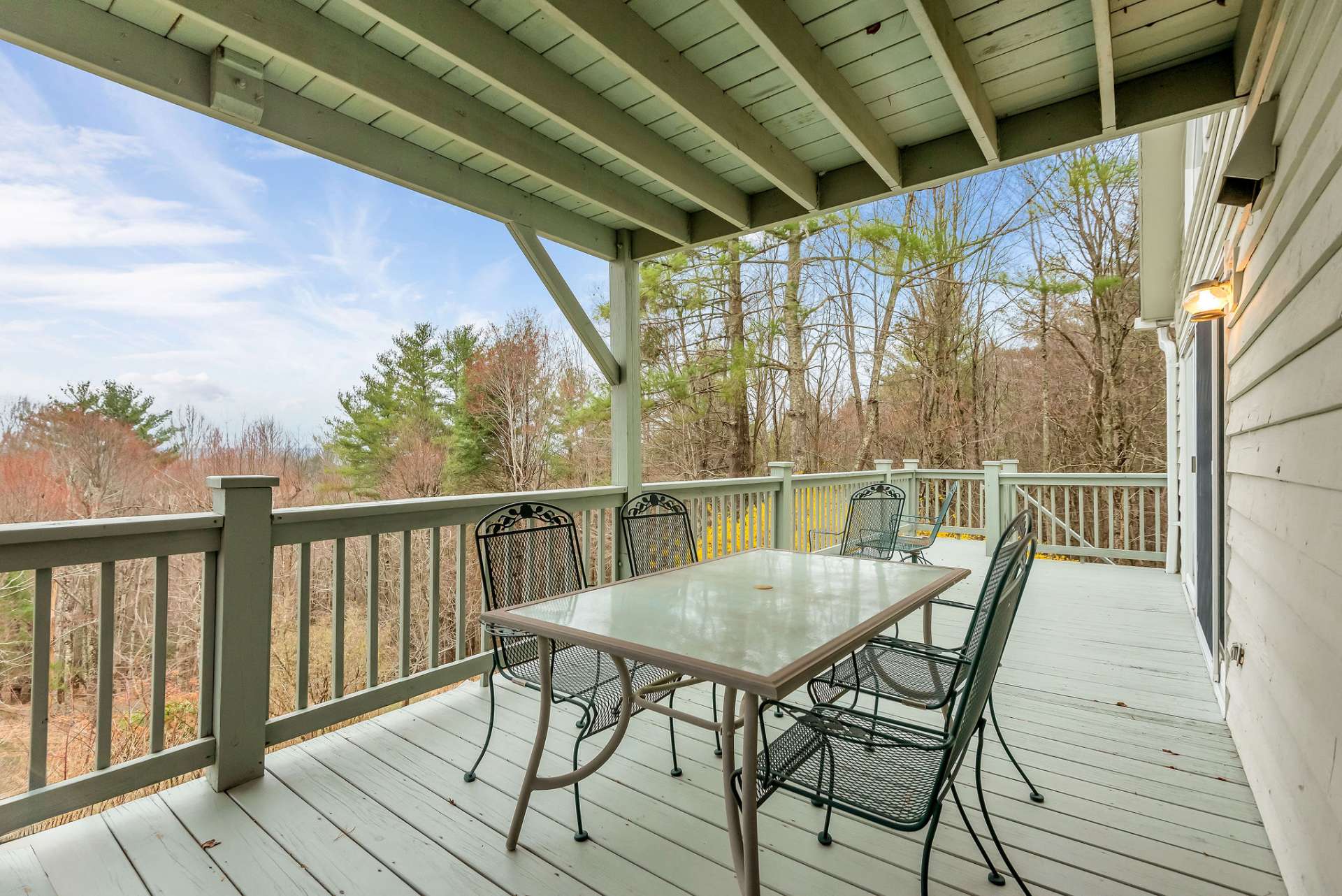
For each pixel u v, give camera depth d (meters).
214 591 2.20
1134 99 2.62
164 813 2.02
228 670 2.17
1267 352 1.98
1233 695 2.52
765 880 1.70
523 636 2.37
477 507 3.11
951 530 7.56
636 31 2.27
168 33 2.17
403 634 2.79
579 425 12.42
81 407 8.90
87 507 8.77
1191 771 2.26
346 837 1.90
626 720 1.85
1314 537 1.53
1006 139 2.91
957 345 11.99
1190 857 1.78
